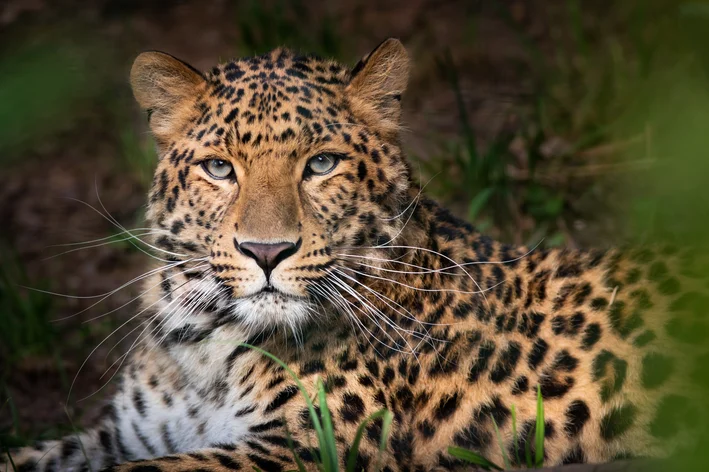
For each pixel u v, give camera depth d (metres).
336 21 20.59
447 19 20.88
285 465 7.23
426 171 14.27
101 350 12.23
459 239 8.46
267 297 7.56
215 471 7.08
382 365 7.77
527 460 7.14
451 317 8.00
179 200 7.91
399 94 8.15
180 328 8.31
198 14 22.14
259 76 7.89
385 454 7.51
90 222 15.97
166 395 8.48
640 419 7.51
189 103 8.07
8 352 12.41
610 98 15.48
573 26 17.42
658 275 8.03
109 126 18.34
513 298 8.10
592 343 7.79
